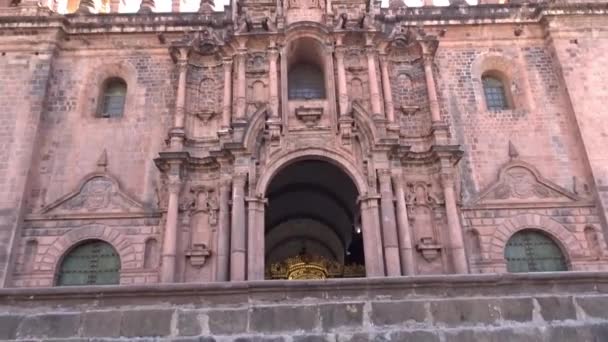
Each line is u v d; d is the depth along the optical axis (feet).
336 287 28.96
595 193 82.33
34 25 92.79
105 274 79.05
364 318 27.73
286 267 108.06
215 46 92.53
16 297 28.45
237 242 74.49
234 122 81.92
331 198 101.60
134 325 27.48
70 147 86.53
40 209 81.35
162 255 76.54
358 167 80.53
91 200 82.53
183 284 28.81
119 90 95.20
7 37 92.07
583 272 29.66
